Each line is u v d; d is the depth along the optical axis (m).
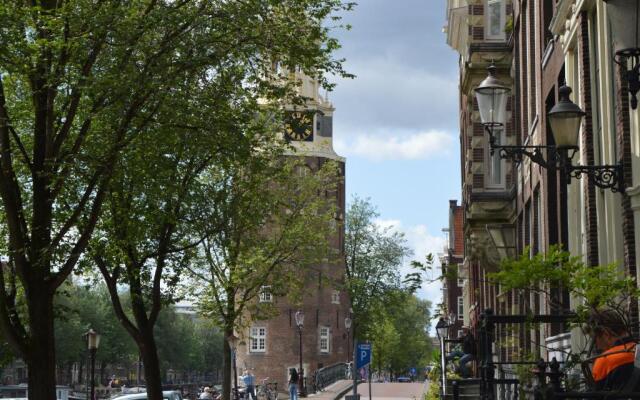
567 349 19.12
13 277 22.25
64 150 20.30
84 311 100.62
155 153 21.09
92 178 19.70
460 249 87.25
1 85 19.06
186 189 24.44
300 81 22.72
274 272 39.44
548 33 23.31
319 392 69.69
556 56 21.36
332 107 106.31
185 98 19.78
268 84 21.52
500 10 31.94
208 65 20.06
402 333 129.12
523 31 28.36
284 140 27.73
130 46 18.92
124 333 106.38
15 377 120.44
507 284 11.23
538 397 6.78
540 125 24.09
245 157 21.20
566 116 11.05
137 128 19.73
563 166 11.28
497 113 13.73
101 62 19.86
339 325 108.12
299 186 40.50
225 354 37.69
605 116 16.30
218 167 27.59
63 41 18.31
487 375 11.45
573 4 18.53
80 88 18.50
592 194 17.33
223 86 20.69
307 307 104.31
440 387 23.47
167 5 19.81
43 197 19.44
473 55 31.88
